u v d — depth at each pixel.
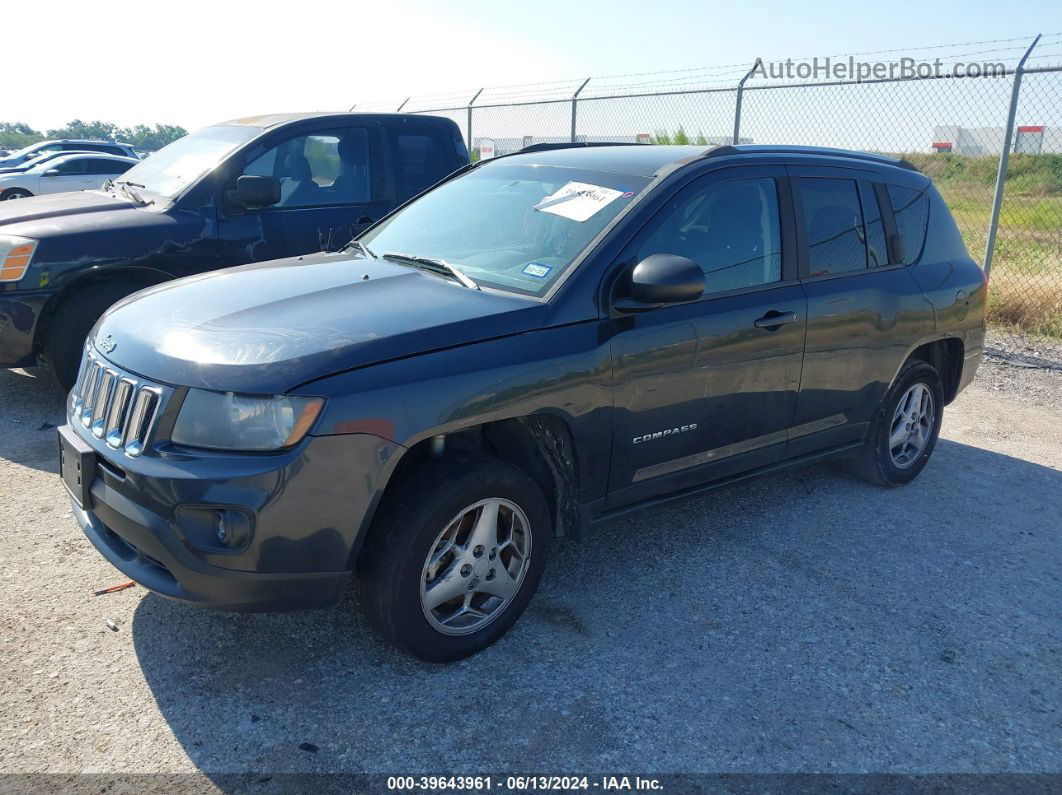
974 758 2.85
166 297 3.50
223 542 2.73
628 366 3.43
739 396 3.93
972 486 5.21
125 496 2.86
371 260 3.96
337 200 6.70
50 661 3.12
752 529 4.48
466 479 3.03
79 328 5.65
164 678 3.06
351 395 2.79
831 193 4.44
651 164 3.97
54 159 20.80
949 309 4.96
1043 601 3.89
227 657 3.20
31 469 4.84
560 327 3.28
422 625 3.07
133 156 25.22
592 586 3.83
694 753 2.81
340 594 2.94
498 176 4.38
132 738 2.76
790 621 3.61
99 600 3.54
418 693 3.04
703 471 3.94
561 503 3.54
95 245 5.60
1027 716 3.08
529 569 3.36
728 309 3.80
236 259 6.20
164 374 2.88
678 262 3.33
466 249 3.83
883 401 4.82
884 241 4.69
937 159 10.59
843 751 2.85
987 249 8.77
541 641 3.38
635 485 3.67
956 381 5.31
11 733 2.75
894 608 3.76
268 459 2.71
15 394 6.14
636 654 3.33
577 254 3.49
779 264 4.10
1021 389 7.35
